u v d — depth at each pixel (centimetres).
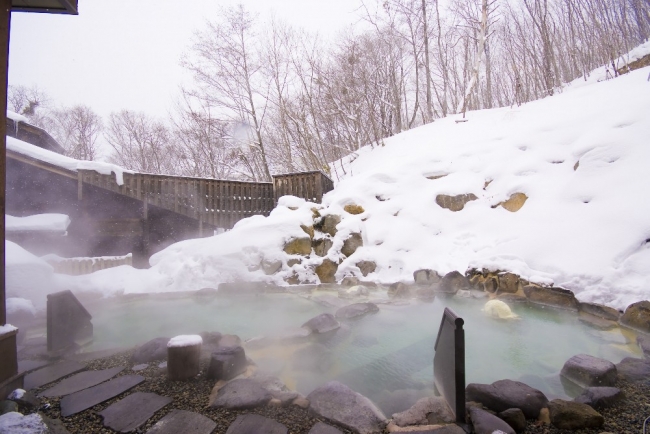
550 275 516
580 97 916
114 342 389
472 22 1616
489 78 1883
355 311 467
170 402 246
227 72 1842
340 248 734
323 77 1630
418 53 1809
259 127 1880
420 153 965
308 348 358
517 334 389
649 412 225
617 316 412
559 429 209
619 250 473
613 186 557
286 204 843
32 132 1091
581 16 1680
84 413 235
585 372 270
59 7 298
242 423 218
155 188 912
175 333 420
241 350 301
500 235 651
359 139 1558
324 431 209
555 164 696
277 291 629
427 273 614
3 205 241
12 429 202
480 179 785
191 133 2166
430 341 373
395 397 257
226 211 988
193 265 683
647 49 1209
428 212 765
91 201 1003
